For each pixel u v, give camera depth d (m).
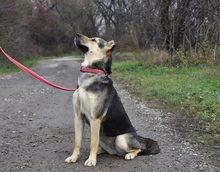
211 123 7.99
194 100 10.02
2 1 29.81
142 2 22.28
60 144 6.63
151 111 9.58
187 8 19.53
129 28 24.50
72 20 67.69
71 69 27.83
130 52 28.61
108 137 5.63
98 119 5.34
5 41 31.94
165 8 20.23
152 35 22.48
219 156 5.84
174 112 9.33
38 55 57.97
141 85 14.55
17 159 5.78
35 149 6.33
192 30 19.67
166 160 5.62
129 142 5.56
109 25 47.31
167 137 7.02
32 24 54.25
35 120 8.77
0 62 30.08
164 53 19.98
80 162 5.57
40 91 14.55
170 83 13.48
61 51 66.62
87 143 6.67
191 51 18.28
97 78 5.37
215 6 18.22
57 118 8.95
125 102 11.16
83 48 5.46
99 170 5.20
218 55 16.77
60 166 5.40
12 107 10.73
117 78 18.55
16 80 20.34
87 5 65.44
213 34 17.86
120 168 5.27
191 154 5.93
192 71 16.33
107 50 5.46
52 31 66.31
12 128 7.94
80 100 5.36
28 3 40.03
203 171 5.21
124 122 5.60
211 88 11.35
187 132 7.36
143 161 5.55
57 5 66.81
